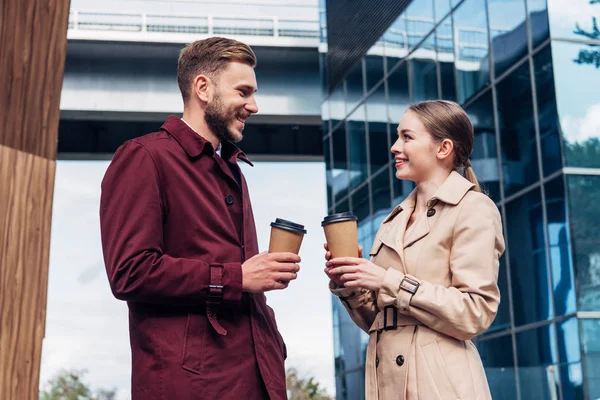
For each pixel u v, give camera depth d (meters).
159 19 18.92
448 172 2.68
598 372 8.51
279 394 2.39
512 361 9.63
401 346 2.48
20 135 1.19
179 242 2.39
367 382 2.59
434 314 2.39
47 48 1.23
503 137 10.27
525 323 9.49
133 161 2.39
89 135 21.22
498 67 10.45
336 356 14.30
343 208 15.06
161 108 18.58
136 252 2.28
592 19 9.55
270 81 18.91
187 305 2.33
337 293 2.65
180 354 2.28
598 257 8.90
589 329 8.63
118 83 18.56
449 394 2.38
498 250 2.55
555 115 9.22
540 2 9.59
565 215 8.96
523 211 9.75
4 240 1.16
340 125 15.38
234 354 2.34
